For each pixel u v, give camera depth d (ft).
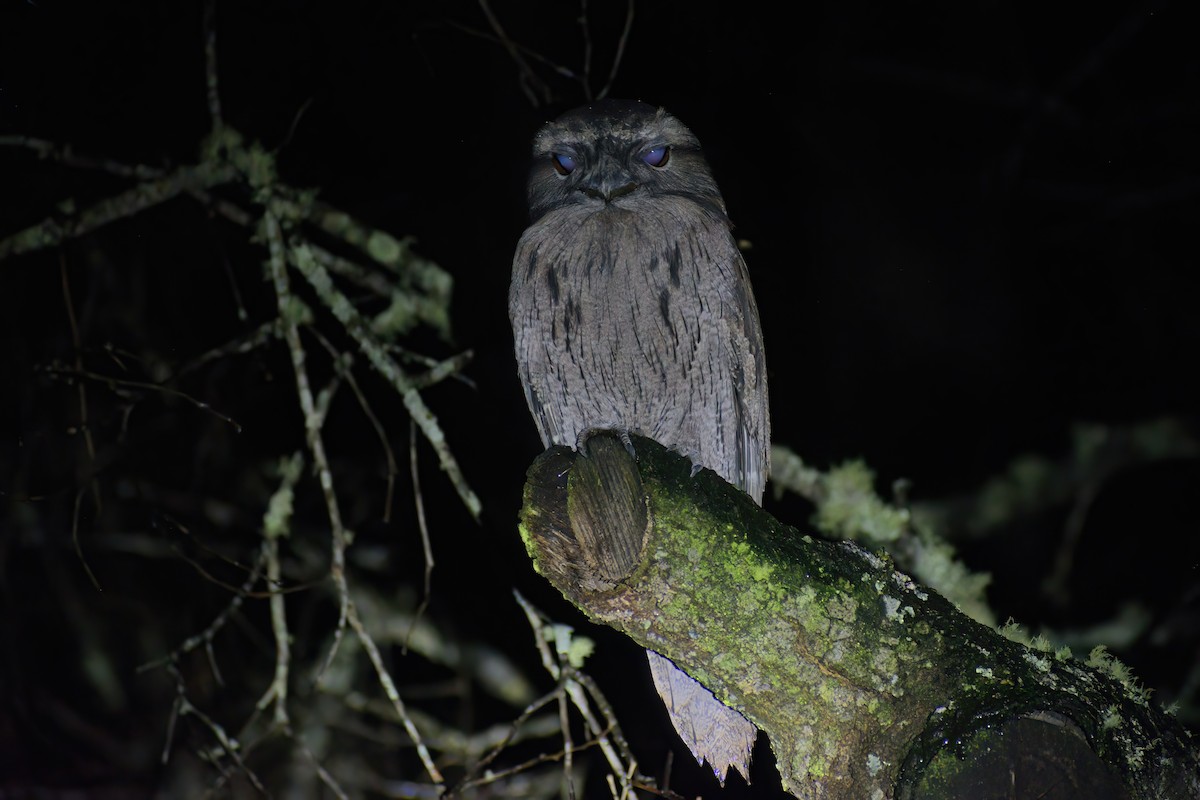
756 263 30.58
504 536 30.19
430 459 30.42
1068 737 11.56
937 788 11.62
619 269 18.90
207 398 28.22
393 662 31.65
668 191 19.27
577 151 19.44
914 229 35.17
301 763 28.71
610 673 30.86
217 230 24.82
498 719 32.60
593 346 19.58
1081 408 34.55
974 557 32.01
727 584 12.66
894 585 12.90
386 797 31.07
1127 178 34.45
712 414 20.36
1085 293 34.94
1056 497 28.63
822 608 12.57
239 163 22.02
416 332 29.84
